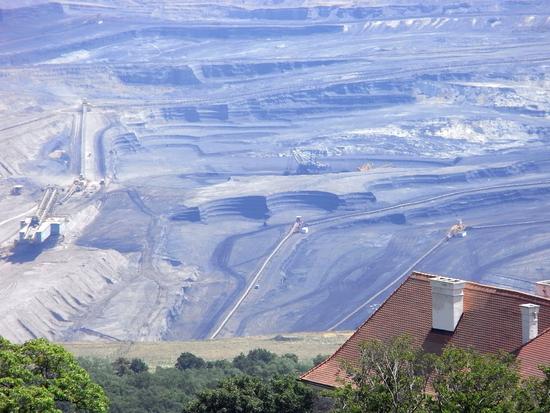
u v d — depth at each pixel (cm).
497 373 16012
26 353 18038
